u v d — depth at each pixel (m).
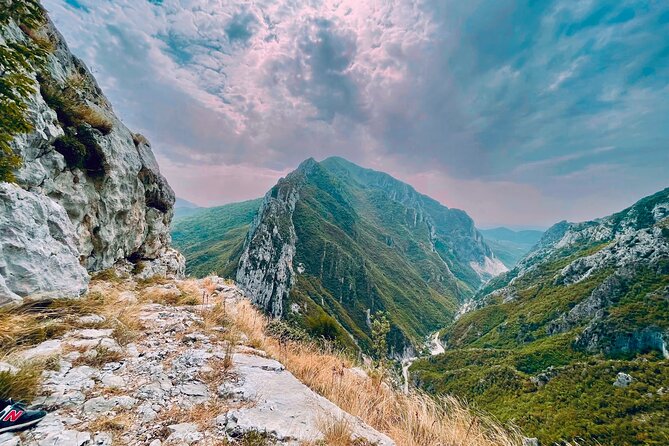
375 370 8.76
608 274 157.75
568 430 40.41
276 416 4.13
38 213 8.42
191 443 3.38
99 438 3.21
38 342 5.55
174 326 7.78
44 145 10.26
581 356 110.62
